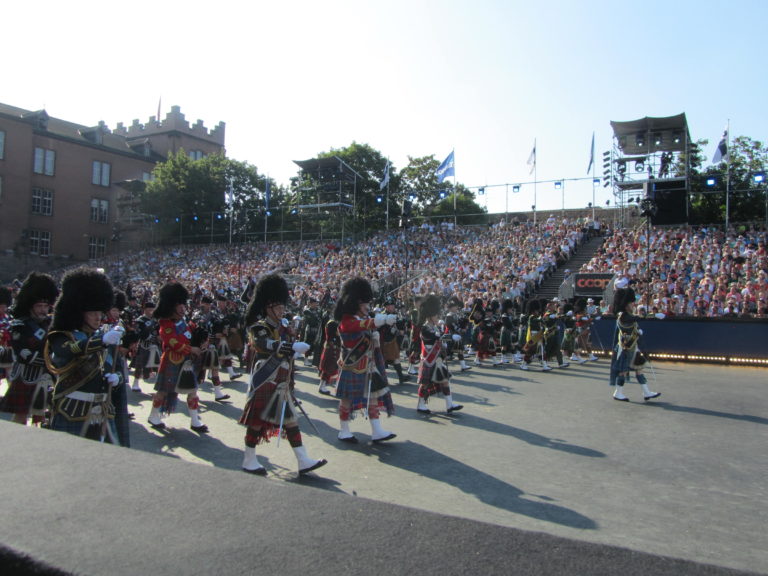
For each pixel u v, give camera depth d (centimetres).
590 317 1650
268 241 4597
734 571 122
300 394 967
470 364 1471
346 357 623
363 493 455
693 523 395
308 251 3547
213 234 4784
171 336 667
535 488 471
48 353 378
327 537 136
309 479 493
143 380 1094
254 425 486
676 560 127
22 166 4825
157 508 153
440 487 472
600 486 477
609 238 2595
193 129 6384
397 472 516
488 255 2689
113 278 3825
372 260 2952
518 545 134
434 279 2302
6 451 203
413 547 131
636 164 3038
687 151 2800
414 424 727
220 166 5016
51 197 5112
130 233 5412
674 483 488
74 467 186
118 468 187
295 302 2100
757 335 1420
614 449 601
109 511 149
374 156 4672
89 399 384
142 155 5891
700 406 855
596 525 388
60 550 125
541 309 1355
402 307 1820
